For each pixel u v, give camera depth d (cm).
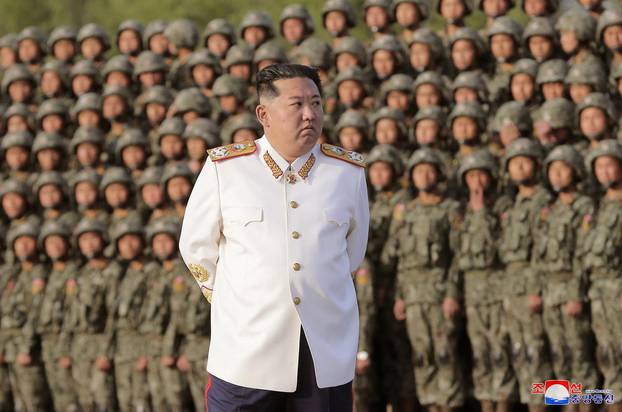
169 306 2905
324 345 1440
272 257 1434
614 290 2620
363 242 1563
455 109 2944
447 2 3409
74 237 3044
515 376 2731
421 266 2781
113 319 2978
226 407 1461
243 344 1438
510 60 3212
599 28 3083
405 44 3444
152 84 3484
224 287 1470
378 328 2869
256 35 3553
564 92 3019
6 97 3731
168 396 2902
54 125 3441
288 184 1469
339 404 1476
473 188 2800
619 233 2625
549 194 2764
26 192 3206
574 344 2662
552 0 3303
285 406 1475
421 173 2792
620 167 2656
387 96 3162
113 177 3078
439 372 2769
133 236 2953
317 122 1460
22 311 3056
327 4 3469
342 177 1506
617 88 3056
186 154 3188
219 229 1497
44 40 3831
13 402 3125
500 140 2970
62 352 3019
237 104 3278
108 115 3384
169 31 3669
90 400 2992
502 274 2758
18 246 3061
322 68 3384
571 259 2675
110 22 7631
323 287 1441
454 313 2756
